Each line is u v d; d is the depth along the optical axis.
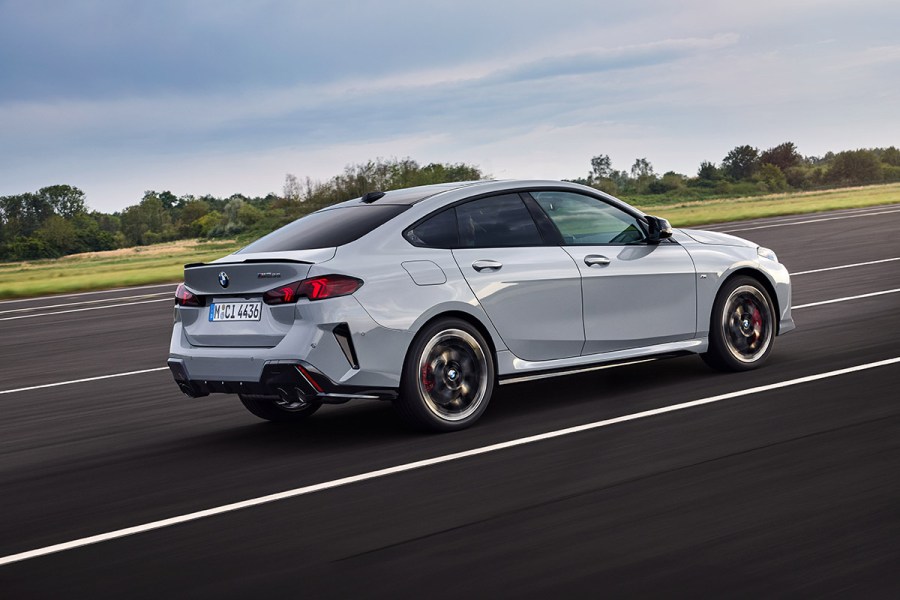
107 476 5.55
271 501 4.72
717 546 3.68
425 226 6.16
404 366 5.86
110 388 8.90
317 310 5.65
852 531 3.75
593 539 3.85
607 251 6.72
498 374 6.23
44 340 13.59
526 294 6.29
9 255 142.88
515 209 6.52
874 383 6.51
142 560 3.96
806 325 9.55
